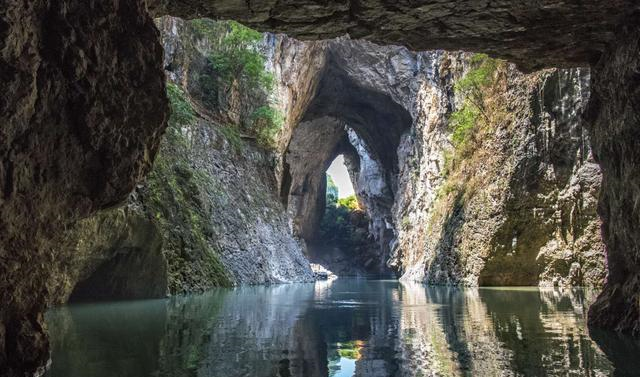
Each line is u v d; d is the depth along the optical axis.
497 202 24.31
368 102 51.72
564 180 22.56
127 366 5.37
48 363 5.45
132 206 14.88
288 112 39.09
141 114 6.31
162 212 18.92
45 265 5.66
